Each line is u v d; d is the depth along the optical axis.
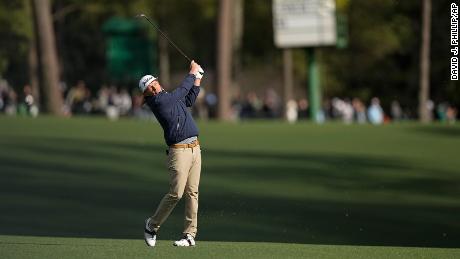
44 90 146.88
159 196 77.38
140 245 43.88
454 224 66.62
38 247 42.84
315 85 145.75
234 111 196.88
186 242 43.06
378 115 173.88
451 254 41.88
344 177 83.38
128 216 70.06
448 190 77.88
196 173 41.84
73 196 76.88
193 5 192.50
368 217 69.06
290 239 62.75
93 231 64.88
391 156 93.06
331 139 106.00
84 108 199.38
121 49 176.88
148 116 173.62
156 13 194.00
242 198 75.69
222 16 148.38
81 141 104.31
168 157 41.50
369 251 42.69
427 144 100.81
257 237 63.44
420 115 165.25
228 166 88.56
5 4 172.88
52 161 91.69
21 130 113.56
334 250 42.91
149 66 179.62
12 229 65.06
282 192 77.69
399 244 60.72
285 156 93.69
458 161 89.75
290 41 140.00
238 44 194.00
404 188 78.75
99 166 89.19
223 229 66.00
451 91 196.50
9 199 75.12
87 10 182.00
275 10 140.25
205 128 118.19
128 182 82.31
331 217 69.31
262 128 118.38
